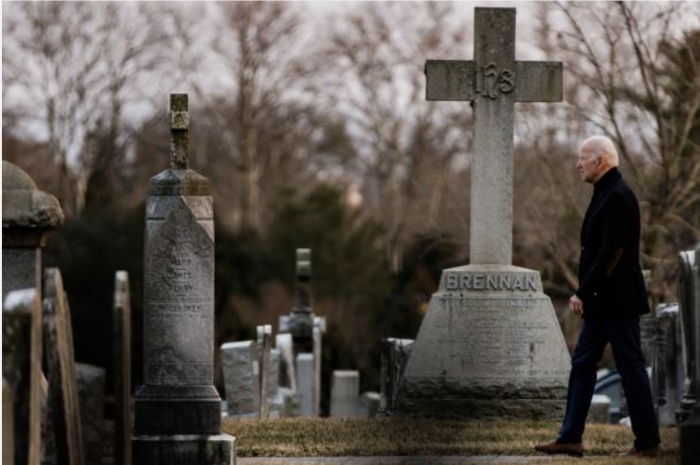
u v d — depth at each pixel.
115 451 23.50
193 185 30.77
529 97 41.50
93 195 133.88
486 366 39.94
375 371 100.94
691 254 31.92
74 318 97.94
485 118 41.34
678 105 68.25
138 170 144.25
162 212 30.66
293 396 62.84
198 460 30.31
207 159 157.25
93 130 136.38
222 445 30.36
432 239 92.62
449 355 40.00
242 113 147.12
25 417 22.41
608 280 30.41
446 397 39.94
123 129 140.00
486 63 41.53
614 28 68.50
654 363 43.88
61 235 100.62
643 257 65.62
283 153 159.25
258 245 114.00
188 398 30.50
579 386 31.20
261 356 53.09
